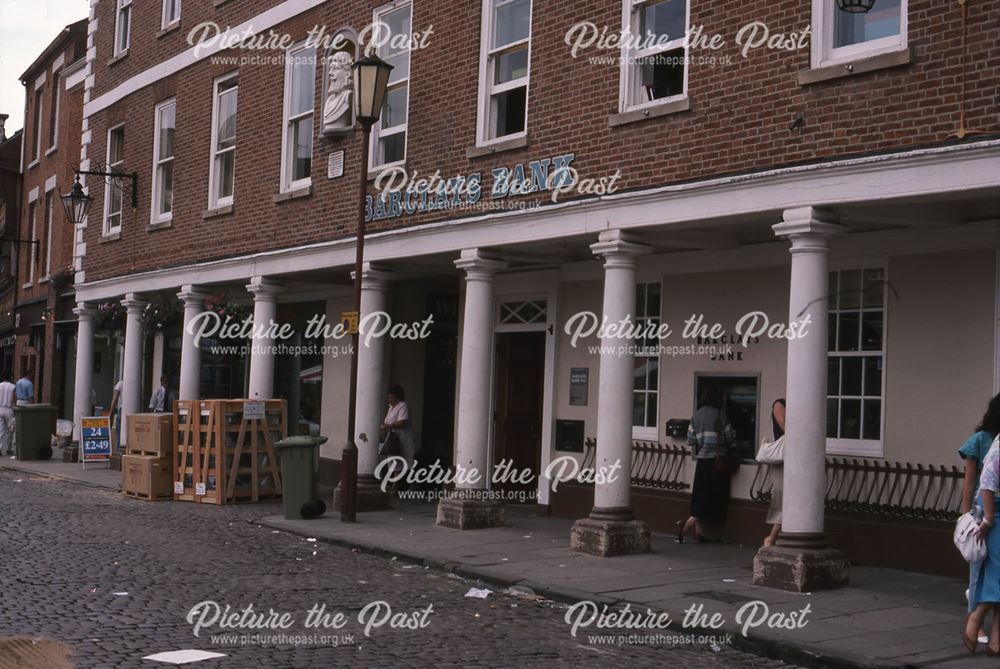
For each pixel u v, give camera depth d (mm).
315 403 20312
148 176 22031
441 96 14773
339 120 16469
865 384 11570
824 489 9969
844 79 9859
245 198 18766
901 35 9570
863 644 7742
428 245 14539
